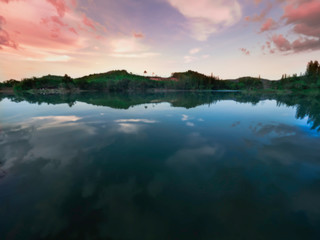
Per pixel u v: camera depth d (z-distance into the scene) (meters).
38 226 3.36
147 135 9.36
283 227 3.34
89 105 23.75
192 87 133.88
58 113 16.59
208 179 5.04
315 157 6.47
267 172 5.42
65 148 7.45
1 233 3.21
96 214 3.66
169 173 5.38
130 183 4.83
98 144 7.95
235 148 7.43
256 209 3.81
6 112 17.16
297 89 90.19
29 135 9.29
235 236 3.17
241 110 18.73
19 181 4.88
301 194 4.32
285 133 9.67
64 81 108.69
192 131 10.16
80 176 5.18
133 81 121.31
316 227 3.33
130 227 3.35
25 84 111.19
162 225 3.40
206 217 3.60
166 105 23.73
